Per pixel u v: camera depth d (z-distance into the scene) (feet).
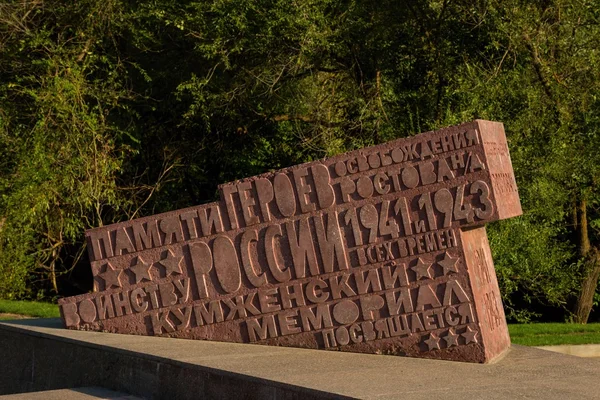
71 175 56.08
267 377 21.07
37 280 60.95
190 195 65.82
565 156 49.34
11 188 56.29
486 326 24.91
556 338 38.24
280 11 52.54
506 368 23.13
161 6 57.88
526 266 49.32
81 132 56.44
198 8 55.83
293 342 26.30
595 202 54.08
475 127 24.53
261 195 26.81
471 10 50.24
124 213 62.90
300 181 26.35
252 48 55.01
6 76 60.23
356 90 55.31
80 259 67.46
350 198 25.82
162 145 64.08
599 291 60.54
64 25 59.57
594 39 49.65
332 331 25.84
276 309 26.53
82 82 57.11
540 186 48.26
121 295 28.45
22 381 29.84
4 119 57.57
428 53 54.44
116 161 58.03
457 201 24.62
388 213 25.39
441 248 24.79
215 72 59.06
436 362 24.04
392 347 25.17
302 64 54.03
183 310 27.63
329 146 53.21
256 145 62.85
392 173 25.35
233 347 26.00
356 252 25.71
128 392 25.09
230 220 27.14
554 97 49.34
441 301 24.73
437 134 24.91
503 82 48.65
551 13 49.85
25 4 58.59
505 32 48.24
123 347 25.58
